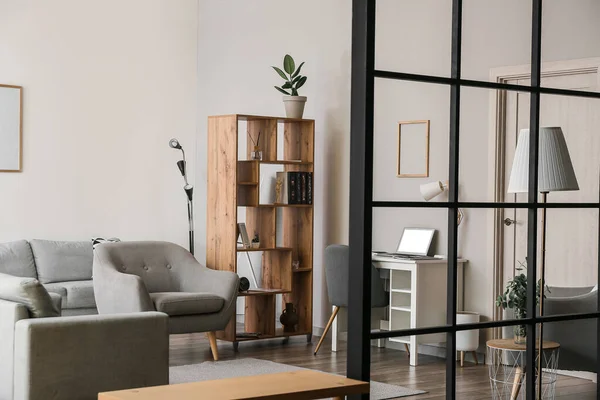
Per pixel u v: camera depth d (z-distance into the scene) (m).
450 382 3.18
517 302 4.51
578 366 4.92
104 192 8.05
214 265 6.84
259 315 7.01
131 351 4.23
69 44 7.84
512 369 5.83
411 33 6.68
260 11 7.94
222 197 6.77
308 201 7.00
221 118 6.79
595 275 5.59
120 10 8.16
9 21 7.50
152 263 6.55
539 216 5.95
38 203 7.65
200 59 8.62
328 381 3.35
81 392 4.07
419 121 6.59
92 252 7.57
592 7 5.53
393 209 6.81
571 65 5.64
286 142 7.22
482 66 6.20
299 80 7.08
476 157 6.25
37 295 4.18
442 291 6.27
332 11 7.23
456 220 3.18
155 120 8.38
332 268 6.29
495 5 6.12
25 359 3.92
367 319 2.97
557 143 3.94
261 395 3.09
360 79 2.96
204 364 5.92
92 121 7.98
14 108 7.51
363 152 2.94
